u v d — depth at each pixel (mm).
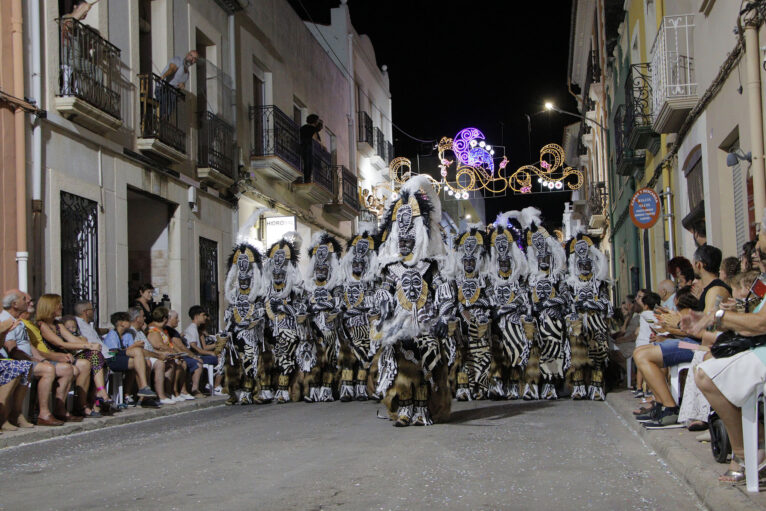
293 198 24922
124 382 12867
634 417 9750
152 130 15672
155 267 17109
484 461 7012
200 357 14930
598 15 31797
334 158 30078
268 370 13859
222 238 19547
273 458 7363
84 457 7918
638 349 8828
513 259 13227
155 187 16078
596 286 13023
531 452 7492
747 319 5355
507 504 5410
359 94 34844
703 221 14820
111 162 14438
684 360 8656
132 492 6008
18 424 9844
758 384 5207
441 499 5566
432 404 9758
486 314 13102
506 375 13516
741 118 11789
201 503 5562
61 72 12852
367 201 33281
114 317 12617
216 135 19031
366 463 6957
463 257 13164
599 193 35344
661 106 15664
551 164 30562
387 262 9438
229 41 20734
